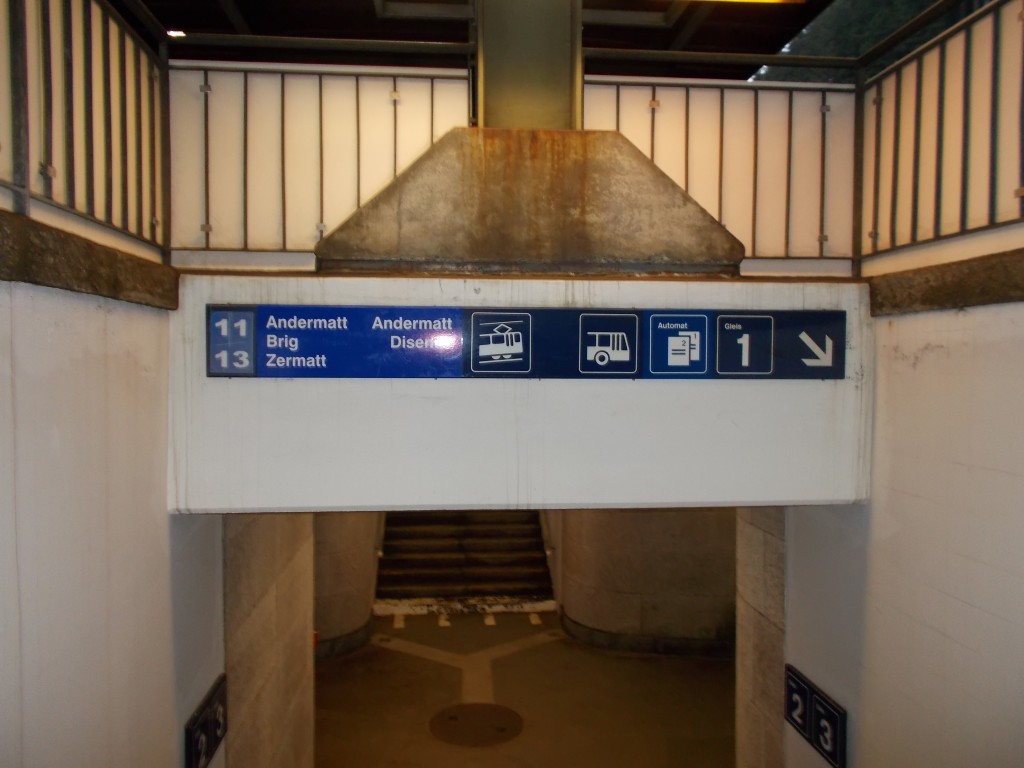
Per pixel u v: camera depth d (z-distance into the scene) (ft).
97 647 7.84
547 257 10.66
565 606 33.53
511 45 11.59
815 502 10.73
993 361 8.36
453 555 39.22
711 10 18.70
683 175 12.01
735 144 11.99
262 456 9.86
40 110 7.36
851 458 10.72
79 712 7.46
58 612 7.05
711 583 31.04
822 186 12.00
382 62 21.54
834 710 11.51
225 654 12.25
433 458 10.03
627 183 10.79
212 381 9.82
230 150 11.08
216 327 9.78
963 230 9.59
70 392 7.25
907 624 9.91
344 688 27.55
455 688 27.68
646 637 31.24
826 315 10.59
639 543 31.17
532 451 10.16
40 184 7.34
